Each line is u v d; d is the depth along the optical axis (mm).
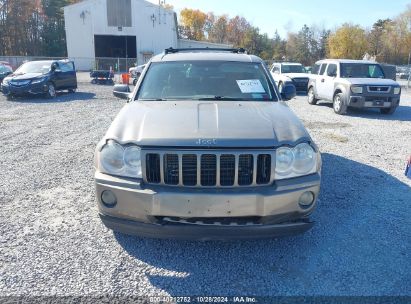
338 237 3637
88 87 22641
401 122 10688
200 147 2918
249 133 3066
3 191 4762
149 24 43906
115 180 3008
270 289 2842
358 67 12727
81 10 42656
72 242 3479
